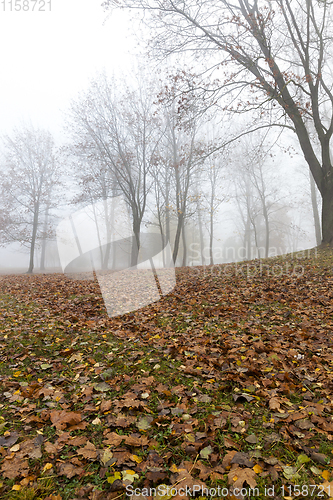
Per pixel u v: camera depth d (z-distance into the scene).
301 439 1.89
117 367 3.11
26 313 5.52
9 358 3.37
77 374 2.94
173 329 4.36
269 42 9.66
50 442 1.93
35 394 2.52
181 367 3.01
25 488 1.56
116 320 4.80
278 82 10.67
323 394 2.39
